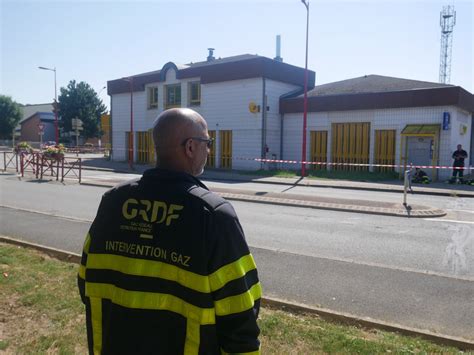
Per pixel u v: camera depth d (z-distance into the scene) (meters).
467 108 22.28
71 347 3.50
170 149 1.84
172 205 1.71
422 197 15.08
